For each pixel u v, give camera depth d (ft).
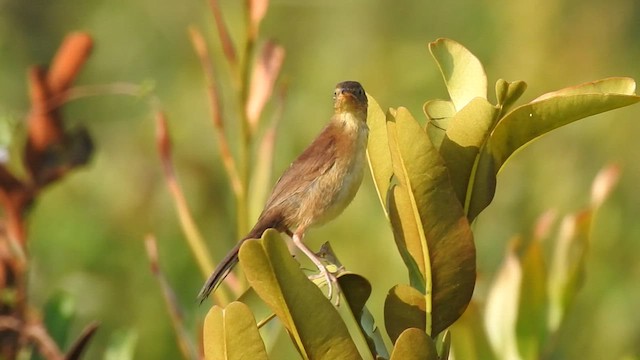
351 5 50.83
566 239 24.31
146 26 54.24
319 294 15.56
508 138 16.53
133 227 44.21
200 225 43.34
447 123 17.49
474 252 16.12
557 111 16.22
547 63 47.57
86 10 56.44
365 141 22.45
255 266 15.38
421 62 47.80
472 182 16.74
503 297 24.13
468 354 23.90
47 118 27.20
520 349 23.91
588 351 40.27
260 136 41.86
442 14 50.39
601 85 16.47
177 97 49.26
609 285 41.60
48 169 27.02
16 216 26.61
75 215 44.52
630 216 44.01
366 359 31.65
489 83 47.96
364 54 49.47
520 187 43.73
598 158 45.37
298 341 15.71
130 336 27.09
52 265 43.21
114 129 50.60
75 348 21.61
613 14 48.29
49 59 56.24
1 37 55.06
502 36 49.06
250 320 15.60
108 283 42.22
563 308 24.08
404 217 16.06
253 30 26.58
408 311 16.44
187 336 25.36
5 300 26.04
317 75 48.62
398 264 39.22
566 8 48.29
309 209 22.04
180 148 45.57
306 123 45.19
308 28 51.16
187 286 41.98
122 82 53.31
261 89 26.53
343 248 39.78
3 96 53.57
